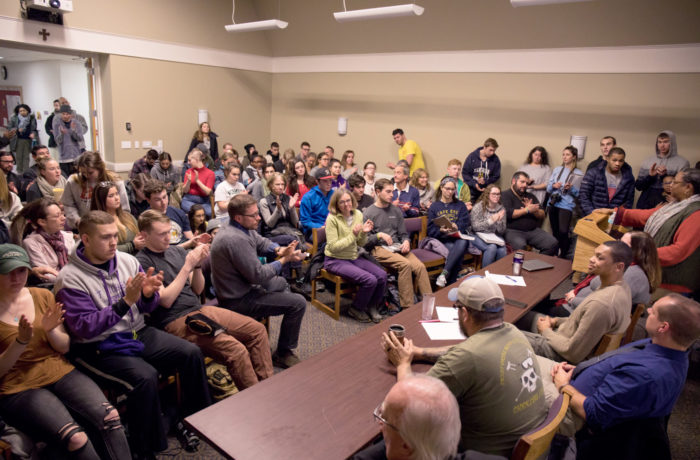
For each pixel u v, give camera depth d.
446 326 2.31
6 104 9.39
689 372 3.08
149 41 6.95
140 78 6.98
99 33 6.39
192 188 5.85
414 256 3.99
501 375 1.47
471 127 6.50
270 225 4.46
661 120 5.10
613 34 5.18
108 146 7.09
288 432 1.50
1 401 1.78
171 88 7.39
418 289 3.95
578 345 2.14
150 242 2.43
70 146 7.23
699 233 2.82
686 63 4.83
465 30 6.16
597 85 5.43
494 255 4.36
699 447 2.40
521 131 6.08
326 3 7.18
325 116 8.20
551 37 5.58
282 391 1.73
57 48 6.35
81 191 3.63
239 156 8.69
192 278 2.67
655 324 1.61
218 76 8.00
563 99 5.70
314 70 8.16
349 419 1.58
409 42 6.79
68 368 1.94
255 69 8.55
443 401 1.13
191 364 2.18
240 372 2.34
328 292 4.20
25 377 1.82
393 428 1.13
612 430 1.67
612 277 2.17
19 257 1.78
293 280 4.30
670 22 4.80
